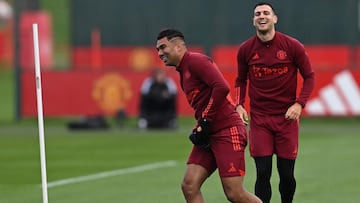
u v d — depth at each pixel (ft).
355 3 241.35
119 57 258.37
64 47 413.80
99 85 218.59
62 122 226.38
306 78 87.66
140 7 254.88
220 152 75.05
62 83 219.20
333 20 244.22
